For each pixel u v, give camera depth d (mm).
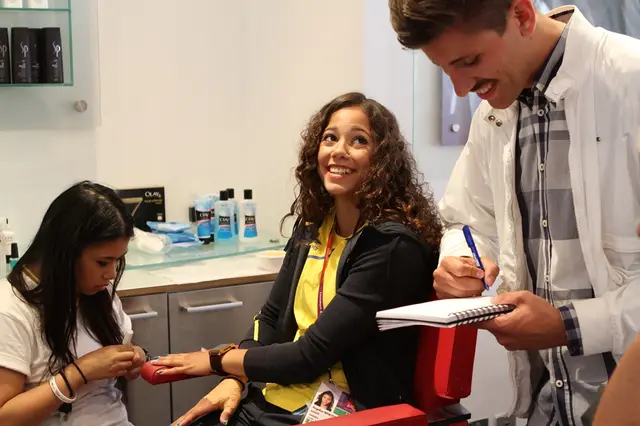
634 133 1170
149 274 2338
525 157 1354
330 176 1702
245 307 2330
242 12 2840
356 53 2320
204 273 2357
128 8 2621
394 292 1570
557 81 1217
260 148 2861
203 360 1710
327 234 1783
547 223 1315
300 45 2580
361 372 1587
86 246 1552
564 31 1212
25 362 1525
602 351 1182
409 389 1622
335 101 1771
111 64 2609
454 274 1370
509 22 1131
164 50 2707
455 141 2439
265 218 2883
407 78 2381
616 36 1209
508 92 1216
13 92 2434
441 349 1514
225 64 2836
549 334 1185
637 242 1209
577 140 1227
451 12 1077
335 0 2391
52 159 2527
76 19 2498
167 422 2250
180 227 2615
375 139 1708
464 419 1550
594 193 1223
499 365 2547
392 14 1151
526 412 1473
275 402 1664
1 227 2389
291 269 1832
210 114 2828
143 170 2717
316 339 1579
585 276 1297
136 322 2164
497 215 1430
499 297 1240
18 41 2264
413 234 1597
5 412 1479
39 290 1547
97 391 1641
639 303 1140
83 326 1659
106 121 2623
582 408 1313
